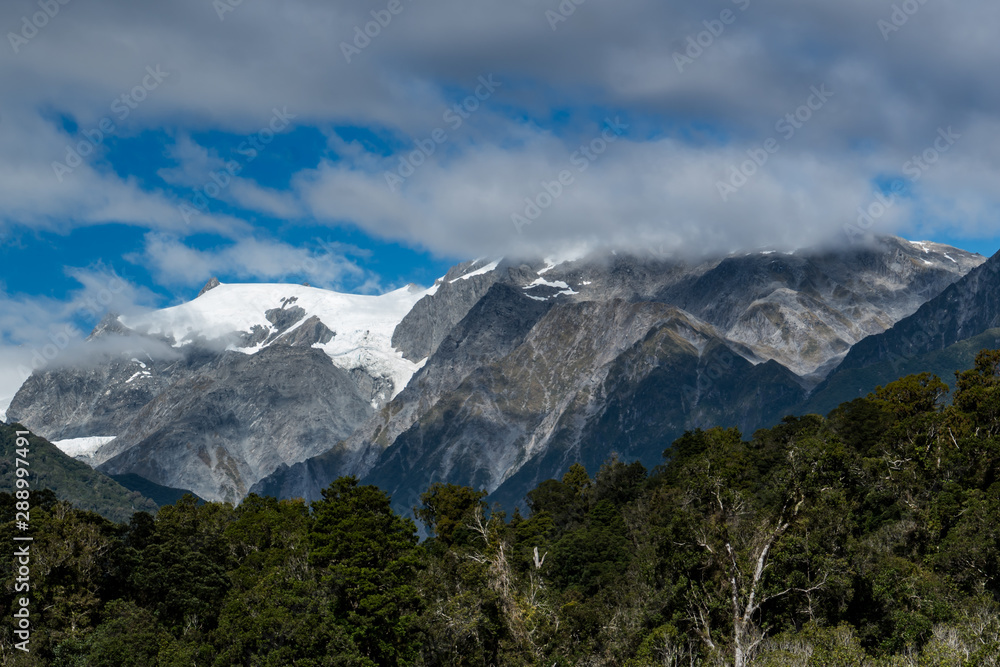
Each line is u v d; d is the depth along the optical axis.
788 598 75.56
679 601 77.44
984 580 83.56
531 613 90.00
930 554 90.88
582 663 87.31
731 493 82.62
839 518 80.94
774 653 68.50
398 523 112.75
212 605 110.00
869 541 91.38
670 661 74.75
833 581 75.56
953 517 96.06
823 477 83.19
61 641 100.38
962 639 68.19
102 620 108.44
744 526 80.31
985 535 86.94
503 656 87.88
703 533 77.75
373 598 94.00
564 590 113.25
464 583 99.38
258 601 100.19
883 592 77.31
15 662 97.62
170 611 110.62
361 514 110.56
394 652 92.44
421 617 93.38
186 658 97.56
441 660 90.00
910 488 105.50
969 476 110.19
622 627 89.25
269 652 91.38
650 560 96.19
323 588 97.69
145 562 115.88
